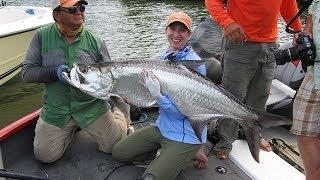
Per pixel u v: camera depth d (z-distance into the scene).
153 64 1.69
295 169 1.95
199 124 1.72
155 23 9.37
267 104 2.50
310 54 1.42
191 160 1.88
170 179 1.75
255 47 1.89
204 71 1.80
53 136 1.94
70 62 1.88
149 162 2.01
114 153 2.00
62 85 1.89
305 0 1.55
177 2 12.70
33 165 2.00
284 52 1.48
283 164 1.98
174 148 1.75
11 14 5.35
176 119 1.78
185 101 1.70
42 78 1.84
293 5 1.94
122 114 2.16
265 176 1.89
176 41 1.82
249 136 1.70
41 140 1.94
